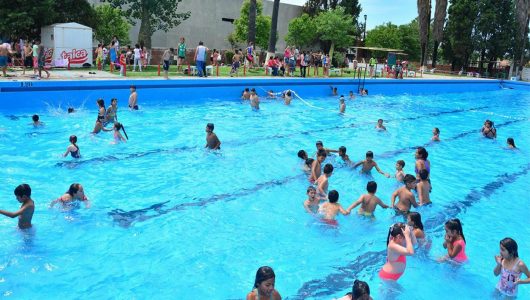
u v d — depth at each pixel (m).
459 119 18.98
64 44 20.92
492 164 11.68
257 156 10.98
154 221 7.06
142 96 17.61
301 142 12.75
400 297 5.33
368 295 4.09
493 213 8.23
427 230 7.23
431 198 8.84
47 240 6.21
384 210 7.77
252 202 8.02
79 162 9.73
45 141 11.16
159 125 13.78
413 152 12.48
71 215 7.05
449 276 5.82
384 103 22.61
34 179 8.55
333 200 7.46
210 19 35.66
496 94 30.72
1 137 11.32
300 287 5.45
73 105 15.83
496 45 42.22
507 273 5.31
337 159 10.74
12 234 6.28
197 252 6.14
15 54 20.64
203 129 13.52
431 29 48.22
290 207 7.83
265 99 20.48
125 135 11.66
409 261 6.13
